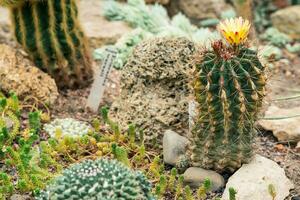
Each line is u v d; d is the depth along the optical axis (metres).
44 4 4.19
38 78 4.25
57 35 4.29
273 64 5.27
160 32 5.11
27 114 4.12
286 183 3.45
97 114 4.20
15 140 3.83
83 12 5.67
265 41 5.76
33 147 3.78
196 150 3.40
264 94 3.21
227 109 3.13
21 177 3.37
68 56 4.39
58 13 4.23
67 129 3.92
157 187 3.19
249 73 3.12
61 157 3.68
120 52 4.93
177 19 5.41
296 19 5.81
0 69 4.18
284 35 5.76
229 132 3.27
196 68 3.14
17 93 4.16
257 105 3.21
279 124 4.00
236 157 3.37
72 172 2.88
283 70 5.21
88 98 4.21
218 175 3.42
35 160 3.52
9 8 4.23
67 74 4.43
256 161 3.50
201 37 5.06
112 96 4.48
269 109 4.23
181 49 3.80
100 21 5.52
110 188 2.78
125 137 3.76
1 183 3.44
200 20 6.04
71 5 4.27
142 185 2.98
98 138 3.77
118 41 4.98
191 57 3.57
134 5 5.58
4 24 5.45
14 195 3.30
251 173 3.40
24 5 4.19
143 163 3.60
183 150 3.60
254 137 3.41
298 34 5.82
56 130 3.77
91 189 2.76
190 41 3.88
